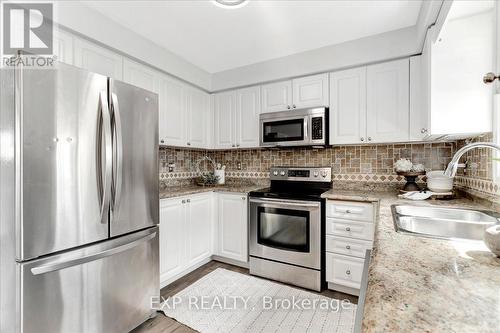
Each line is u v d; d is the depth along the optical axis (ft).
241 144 9.64
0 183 4.00
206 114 10.21
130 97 5.40
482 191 5.32
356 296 7.04
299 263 7.59
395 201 5.85
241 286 7.59
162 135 8.05
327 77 8.06
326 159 9.09
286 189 9.25
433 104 5.11
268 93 9.07
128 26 6.72
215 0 5.67
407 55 6.88
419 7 5.86
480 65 4.75
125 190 5.28
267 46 7.89
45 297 4.07
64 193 4.28
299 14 6.19
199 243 8.65
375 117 7.38
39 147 3.99
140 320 5.63
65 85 4.29
